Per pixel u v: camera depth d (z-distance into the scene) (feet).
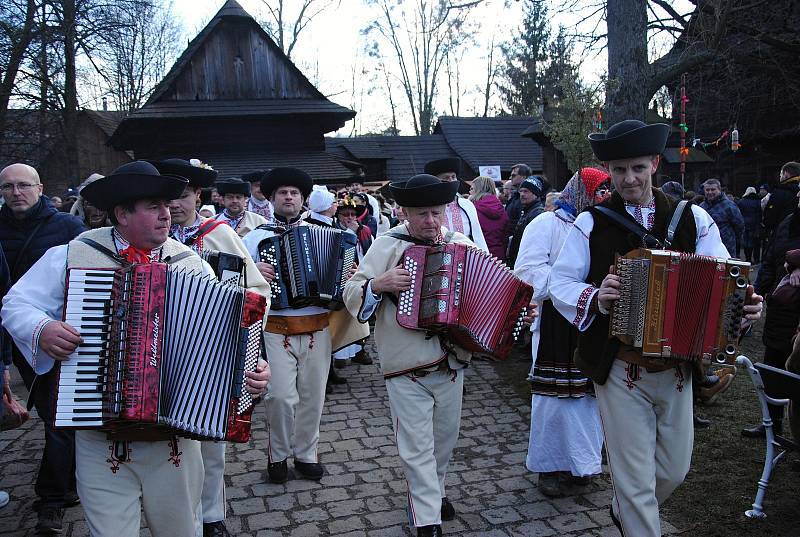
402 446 12.07
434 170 19.10
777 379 12.51
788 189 31.19
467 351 12.37
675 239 10.11
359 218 28.94
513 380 23.06
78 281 7.77
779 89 55.01
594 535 12.46
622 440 10.05
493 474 15.35
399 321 11.68
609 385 10.12
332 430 18.56
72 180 66.49
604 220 10.46
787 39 46.14
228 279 10.26
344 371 25.32
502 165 84.33
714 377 18.61
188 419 8.11
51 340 7.59
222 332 8.31
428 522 11.62
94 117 102.89
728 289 9.27
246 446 17.37
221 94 65.92
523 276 13.75
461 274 11.68
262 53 66.64
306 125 66.95
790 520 12.70
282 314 14.49
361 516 13.39
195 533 9.24
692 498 13.65
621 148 9.86
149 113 61.31
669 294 9.30
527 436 17.81
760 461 15.25
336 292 14.47
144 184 8.42
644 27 33.50
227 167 63.00
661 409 10.11
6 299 8.45
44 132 68.08
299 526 13.03
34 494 14.71
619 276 9.59
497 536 12.46
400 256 12.47
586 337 10.52
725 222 29.53
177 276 8.05
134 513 8.55
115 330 7.74
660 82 38.06
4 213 14.49
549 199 20.83
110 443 8.35
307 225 14.80
